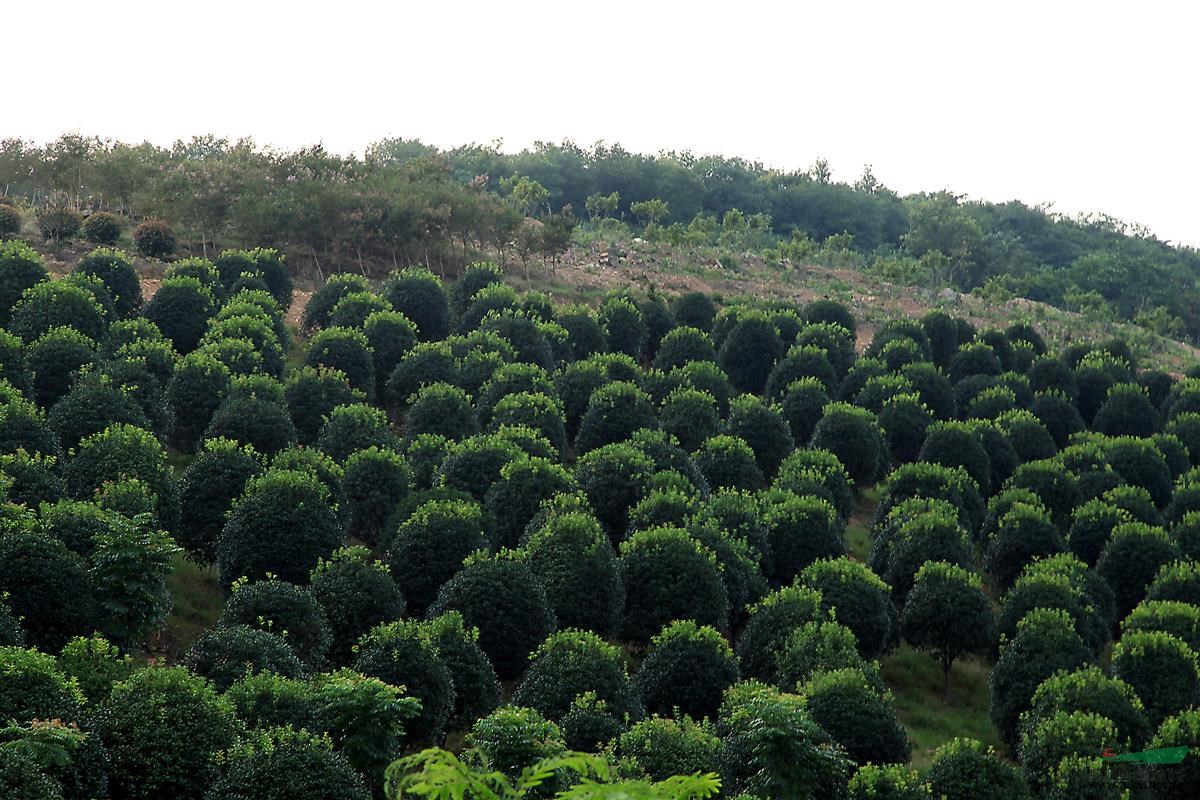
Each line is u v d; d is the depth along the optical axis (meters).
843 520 54.59
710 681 38.53
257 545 40.91
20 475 40.22
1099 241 170.12
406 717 31.64
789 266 116.81
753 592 46.06
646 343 75.94
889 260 128.38
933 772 35.25
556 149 159.88
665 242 114.06
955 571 46.50
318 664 37.06
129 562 36.12
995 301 111.81
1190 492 56.78
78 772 27.95
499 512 46.66
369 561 46.41
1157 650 41.25
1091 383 75.25
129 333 56.09
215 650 34.19
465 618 39.56
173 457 52.47
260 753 28.52
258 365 56.00
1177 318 124.00
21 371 49.22
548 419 55.41
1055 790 35.56
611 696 35.47
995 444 61.25
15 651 29.81
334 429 51.00
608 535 48.38
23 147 88.88
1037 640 42.31
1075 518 54.44
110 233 78.56
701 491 51.12
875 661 42.53
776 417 58.97
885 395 65.31
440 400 54.78
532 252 91.69
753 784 31.61
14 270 59.75
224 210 81.69
